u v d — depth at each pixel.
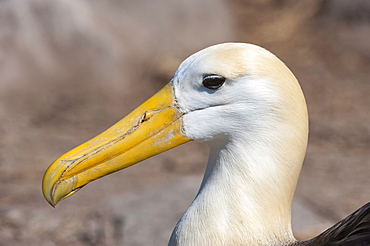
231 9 25.12
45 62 19.84
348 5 22.67
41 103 18.83
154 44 21.33
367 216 6.14
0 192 13.46
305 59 21.69
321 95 19.03
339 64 21.27
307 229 10.91
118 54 20.53
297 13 24.19
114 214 11.71
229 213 6.15
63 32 20.14
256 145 6.12
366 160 14.63
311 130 16.52
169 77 20.45
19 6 20.00
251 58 6.11
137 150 6.46
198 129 6.33
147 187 13.16
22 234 11.79
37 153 15.48
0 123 17.31
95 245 11.22
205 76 6.21
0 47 19.56
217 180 6.27
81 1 20.75
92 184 13.61
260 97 6.06
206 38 22.17
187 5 21.98
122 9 21.28
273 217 6.13
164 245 10.71
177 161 14.95
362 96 18.80
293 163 6.14
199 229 6.22
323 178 13.71
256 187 6.11
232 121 6.17
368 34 21.97
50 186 6.35
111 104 19.11
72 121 17.73
